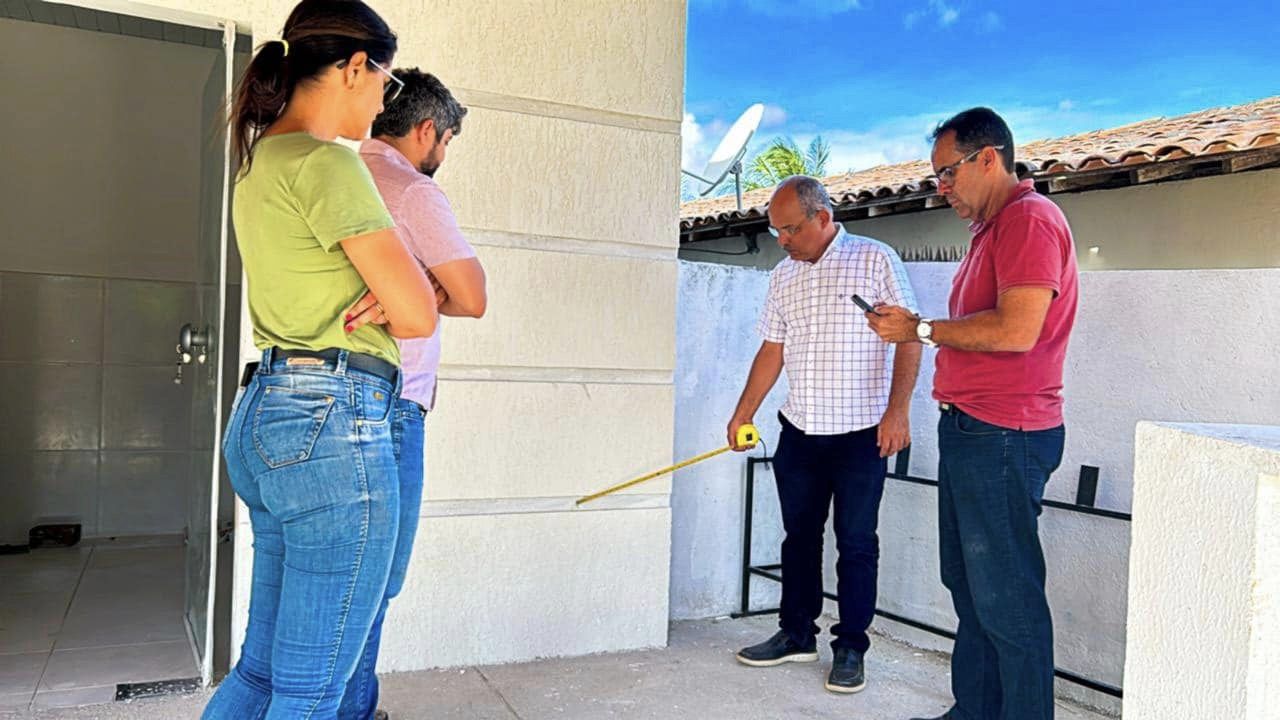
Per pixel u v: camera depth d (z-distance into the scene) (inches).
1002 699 91.9
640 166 126.0
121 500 199.0
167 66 199.6
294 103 63.9
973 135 91.9
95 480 197.0
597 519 125.2
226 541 126.6
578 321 122.8
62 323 193.9
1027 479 89.2
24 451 191.8
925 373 136.0
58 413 194.1
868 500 117.1
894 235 266.4
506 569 119.7
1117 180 201.9
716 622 144.2
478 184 116.3
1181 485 46.3
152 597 153.3
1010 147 93.3
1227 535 43.6
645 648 128.9
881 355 118.6
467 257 80.4
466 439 117.0
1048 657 89.6
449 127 86.0
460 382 116.4
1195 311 105.3
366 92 64.8
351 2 64.1
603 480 125.2
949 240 250.4
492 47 116.3
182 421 202.7
